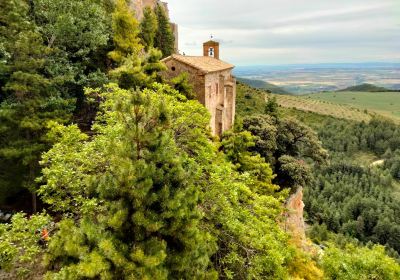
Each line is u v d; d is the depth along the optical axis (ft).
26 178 68.23
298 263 52.16
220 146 100.37
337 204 297.12
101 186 29.94
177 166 31.91
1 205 73.61
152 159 30.63
